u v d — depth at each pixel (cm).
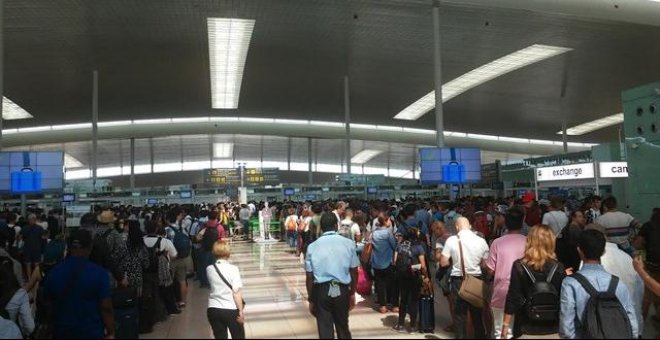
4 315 478
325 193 2695
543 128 4038
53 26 1853
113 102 3170
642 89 837
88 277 382
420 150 1504
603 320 331
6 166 1376
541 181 1077
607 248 458
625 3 1711
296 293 931
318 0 1711
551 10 1689
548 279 406
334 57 2334
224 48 2209
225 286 502
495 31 1923
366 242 809
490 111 3431
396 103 3278
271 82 2806
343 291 455
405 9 1747
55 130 3872
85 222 667
